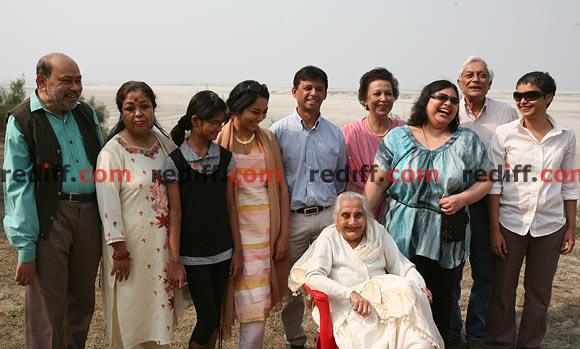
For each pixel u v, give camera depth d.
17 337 4.52
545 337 4.73
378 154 3.93
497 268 4.07
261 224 3.79
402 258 3.70
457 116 3.77
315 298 3.49
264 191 3.82
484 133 4.49
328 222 4.14
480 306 4.65
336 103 43.34
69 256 3.57
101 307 5.23
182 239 3.55
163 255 3.51
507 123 4.20
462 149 3.67
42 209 3.37
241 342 3.78
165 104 36.59
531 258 4.00
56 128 3.42
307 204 4.06
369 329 3.29
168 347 3.68
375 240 3.71
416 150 3.73
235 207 3.73
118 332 3.56
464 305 5.41
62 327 3.58
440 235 3.69
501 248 4.01
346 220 3.66
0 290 5.48
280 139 4.08
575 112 34.25
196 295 3.55
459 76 4.51
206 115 3.38
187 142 3.55
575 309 5.31
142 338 3.54
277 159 3.94
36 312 3.52
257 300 3.72
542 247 3.94
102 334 4.68
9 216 3.34
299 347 4.49
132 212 3.44
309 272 3.56
